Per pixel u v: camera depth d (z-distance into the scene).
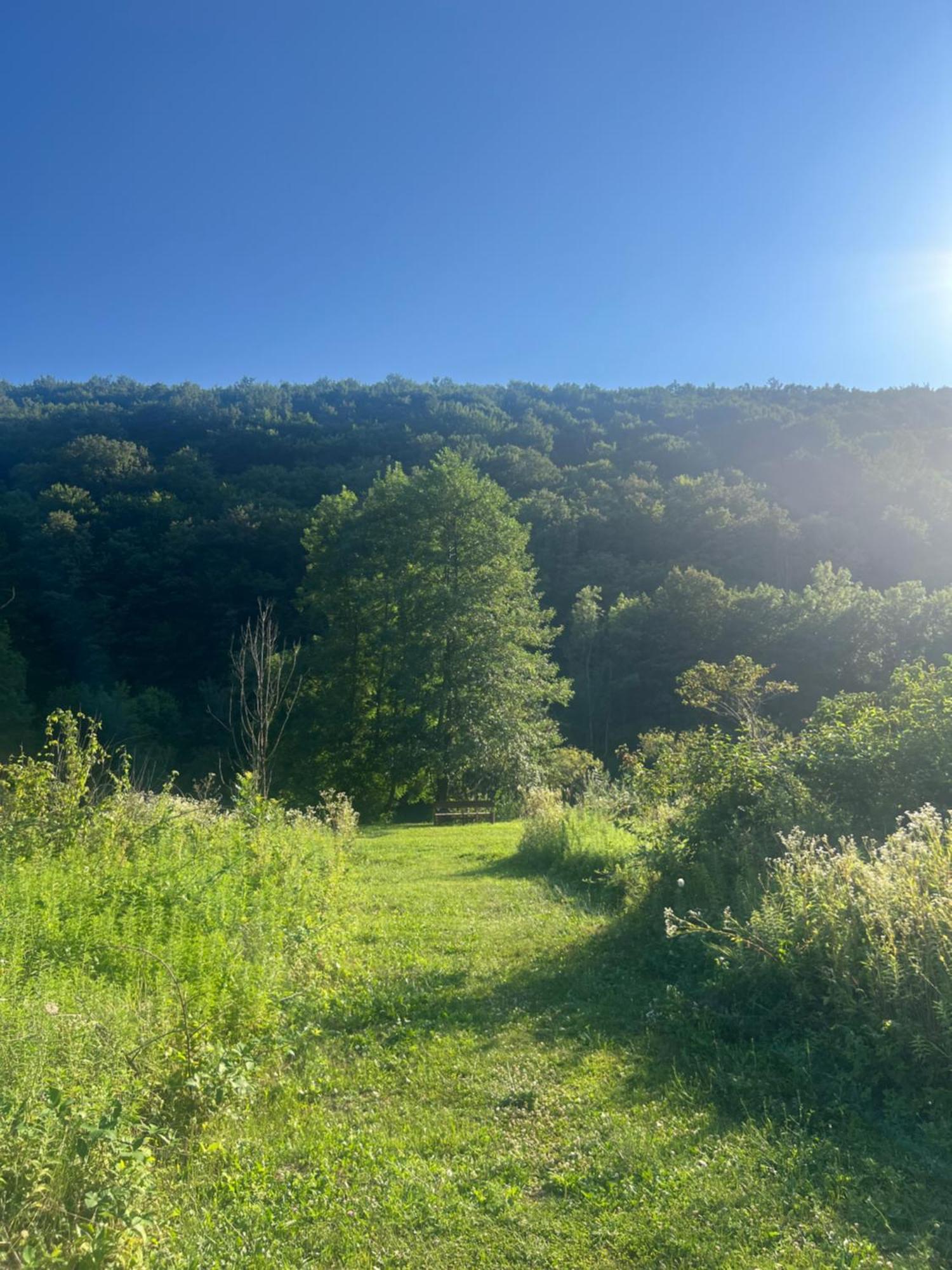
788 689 20.77
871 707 8.65
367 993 6.47
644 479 88.06
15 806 9.42
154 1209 3.41
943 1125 3.93
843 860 5.46
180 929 6.07
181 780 41.19
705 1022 5.35
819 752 7.97
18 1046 3.88
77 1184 3.22
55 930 5.85
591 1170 3.78
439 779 34.50
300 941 7.09
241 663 13.91
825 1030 4.83
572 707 58.56
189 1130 4.18
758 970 5.34
